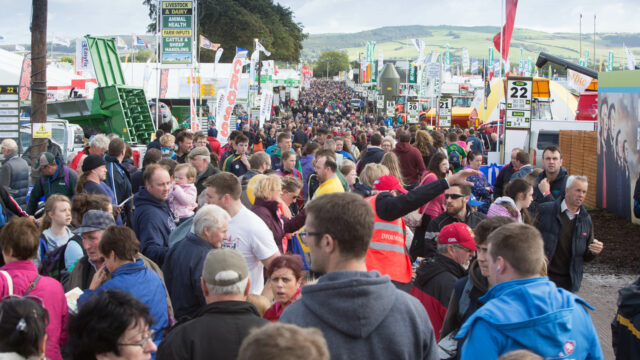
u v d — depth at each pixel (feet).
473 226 17.43
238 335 9.80
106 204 17.15
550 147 24.31
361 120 193.67
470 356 8.89
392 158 25.85
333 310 7.82
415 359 8.29
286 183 21.65
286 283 13.30
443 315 13.64
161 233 17.30
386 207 15.51
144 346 9.45
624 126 43.21
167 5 64.85
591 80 75.25
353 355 7.77
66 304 13.12
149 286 12.98
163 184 17.46
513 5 56.13
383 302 7.99
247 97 126.00
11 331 8.94
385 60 229.45
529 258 9.20
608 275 29.60
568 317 8.86
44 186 25.50
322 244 8.36
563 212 19.24
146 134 75.77
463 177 14.38
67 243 16.39
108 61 79.97
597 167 48.19
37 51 36.47
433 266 14.15
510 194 19.10
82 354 9.32
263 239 15.90
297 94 312.09
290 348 5.54
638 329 13.38
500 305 8.97
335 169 22.86
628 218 42.55
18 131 48.26
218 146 47.32
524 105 49.93
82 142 57.26
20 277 12.68
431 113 128.77
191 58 64.85
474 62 256.73
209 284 10.28
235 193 15.98
